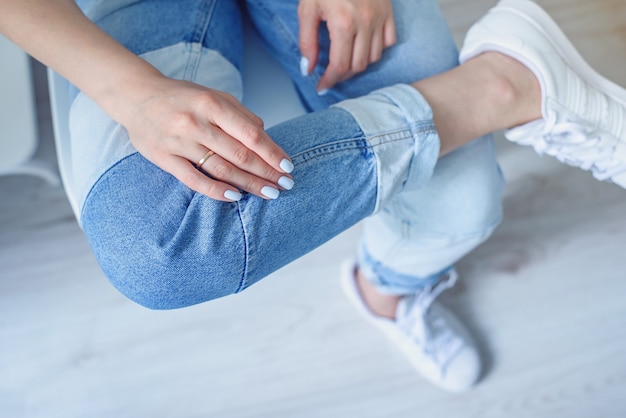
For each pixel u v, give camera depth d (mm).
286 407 1244
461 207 934
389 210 967
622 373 1264
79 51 766
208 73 858
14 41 771
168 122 731
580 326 1307
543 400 1247
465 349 1252
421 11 929
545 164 1430
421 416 1238
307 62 906
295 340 1296
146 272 754
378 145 779
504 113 882
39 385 1255
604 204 1400
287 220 756
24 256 1347
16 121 1037
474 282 1349
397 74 914
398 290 1142
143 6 861
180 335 1294
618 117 910
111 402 1244
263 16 939
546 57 888
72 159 841
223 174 728
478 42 907
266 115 960
